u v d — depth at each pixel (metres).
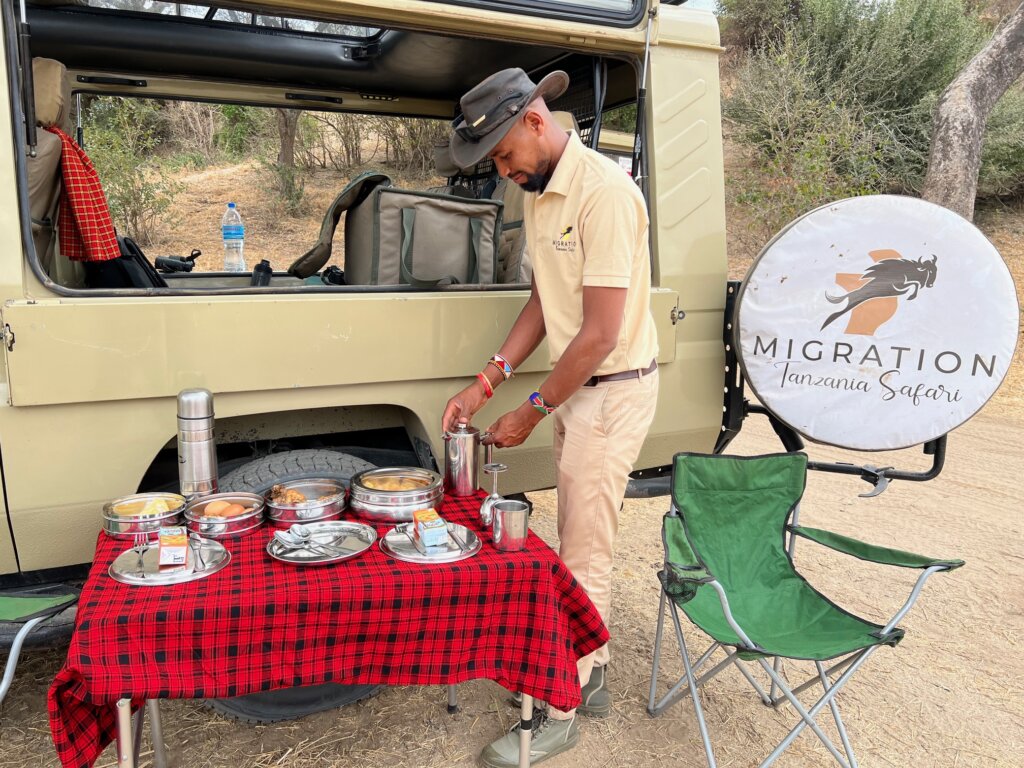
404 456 2.88
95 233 2.45
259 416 2.63
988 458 5.73
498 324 2.63
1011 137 10.70
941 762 2.46
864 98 11.41
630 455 2.37
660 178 2.83
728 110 12.02
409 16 2.36
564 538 2.45
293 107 4.03
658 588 3.58
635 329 2.33
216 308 2.22
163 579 1.73
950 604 3.48
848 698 2.78
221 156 9.04
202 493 2.15
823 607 2.46
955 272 2.64
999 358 2.68
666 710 2.68
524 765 2.07
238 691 1.71
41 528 2.16
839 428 2.82
